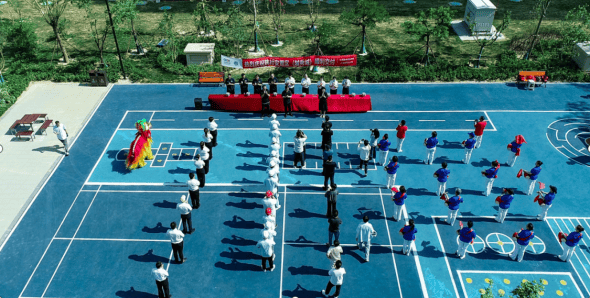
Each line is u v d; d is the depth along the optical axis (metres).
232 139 27.42
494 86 33.09
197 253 19.75
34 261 19.52
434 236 20.55
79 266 19.22
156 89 33.22
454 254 19.66
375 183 23.75
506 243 20.16
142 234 20.80
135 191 23.39
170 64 36.00
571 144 26.59
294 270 18.97
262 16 45.28
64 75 34.50
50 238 20.64
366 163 24.00
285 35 41.31
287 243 20.23
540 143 26.72
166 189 23.52
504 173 24.36
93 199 22.89
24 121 27.52
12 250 20.05
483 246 20.03
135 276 18.75
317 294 17.91
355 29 42.31
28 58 37.38
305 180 24.06
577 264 19.14
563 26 39.22
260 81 30.45
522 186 23.45
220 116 29.88
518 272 18.80
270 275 18.73
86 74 34.69
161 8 47.72
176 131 28.20
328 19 44.56
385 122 28.95
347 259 19.44
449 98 31.64
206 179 24.12
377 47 38.94
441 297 17.81
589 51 34.03
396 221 21.34
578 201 22.42
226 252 19.80
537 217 21.41
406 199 22.69
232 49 38.34
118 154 26.22
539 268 18.97
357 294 17.94
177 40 39.19
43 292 18.11
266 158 25.81
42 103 31.34
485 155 25.80
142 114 30.09
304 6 48.09
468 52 37.72
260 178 24.22
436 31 33.84
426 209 22.06
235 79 34.19
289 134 27.89
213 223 21.34
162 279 16.70
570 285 18.23
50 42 40.22
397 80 34.16
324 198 22.81
